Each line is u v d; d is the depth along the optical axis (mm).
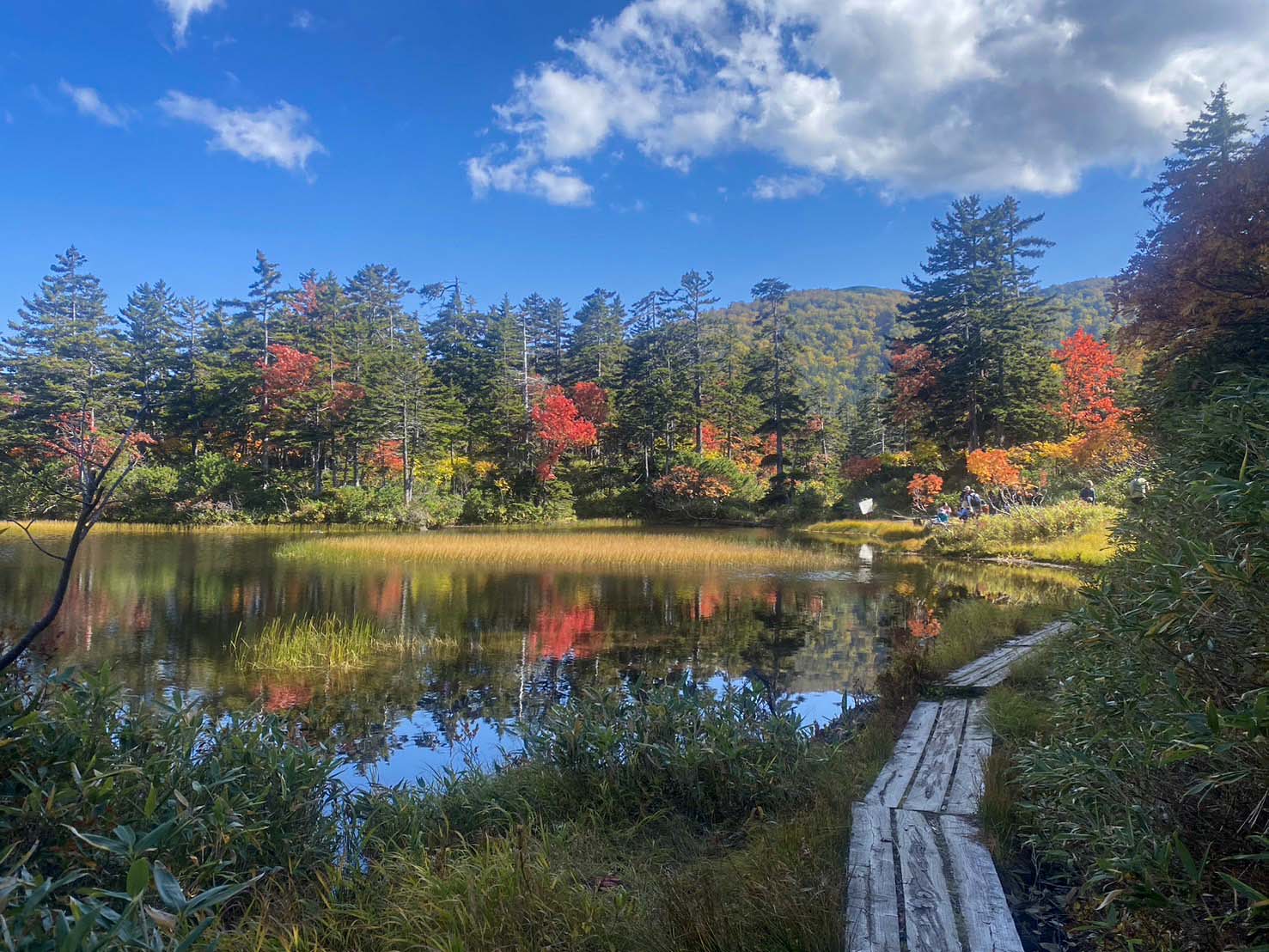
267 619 13070
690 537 32594
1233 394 3951
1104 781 2982
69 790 2975
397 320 69375
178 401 47250
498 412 50625
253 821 3682
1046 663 6910
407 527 39781
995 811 3877
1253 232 7117
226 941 2996
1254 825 2477
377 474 52094
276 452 49594
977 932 2904
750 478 48750
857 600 15570
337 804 4574
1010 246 39656
